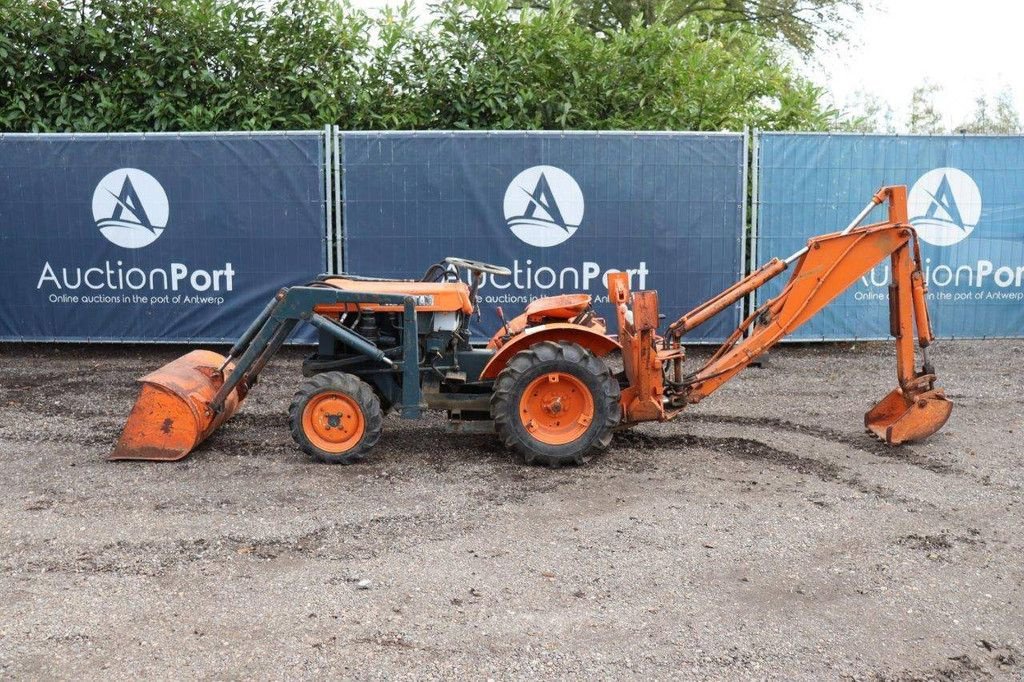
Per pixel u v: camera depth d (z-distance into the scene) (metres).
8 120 11.32
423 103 11.78
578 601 3.85
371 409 5.78
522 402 5.75
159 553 4.33
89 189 9.62
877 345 10.38
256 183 9.53
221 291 9.71
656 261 9.58
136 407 5.86
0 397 7.86
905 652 3.46
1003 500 5.19
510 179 9.45
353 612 3.73
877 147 9.59
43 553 4.32
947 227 9.75
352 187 9.50
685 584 4.02
